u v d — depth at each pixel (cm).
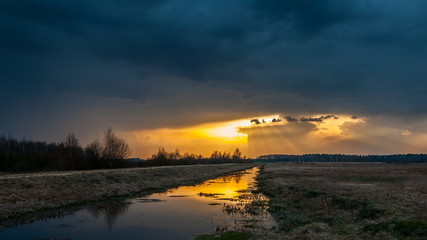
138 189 3912
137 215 2292
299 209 2342
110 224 1997
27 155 7256
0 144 9938
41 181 3247
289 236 1496
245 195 3425
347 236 1415
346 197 2319
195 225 1934
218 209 2506
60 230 1847
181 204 2802
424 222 1399
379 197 2270
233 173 8919
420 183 3638
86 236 1712
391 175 5366
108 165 7400
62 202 2745
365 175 5419
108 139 7769
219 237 1598
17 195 2616
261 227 1812
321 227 1598
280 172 7262
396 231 1352
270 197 3216
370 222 1572
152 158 10669
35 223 2033
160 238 1650
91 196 3112
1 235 1736
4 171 6362
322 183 3762
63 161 6988
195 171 7519
